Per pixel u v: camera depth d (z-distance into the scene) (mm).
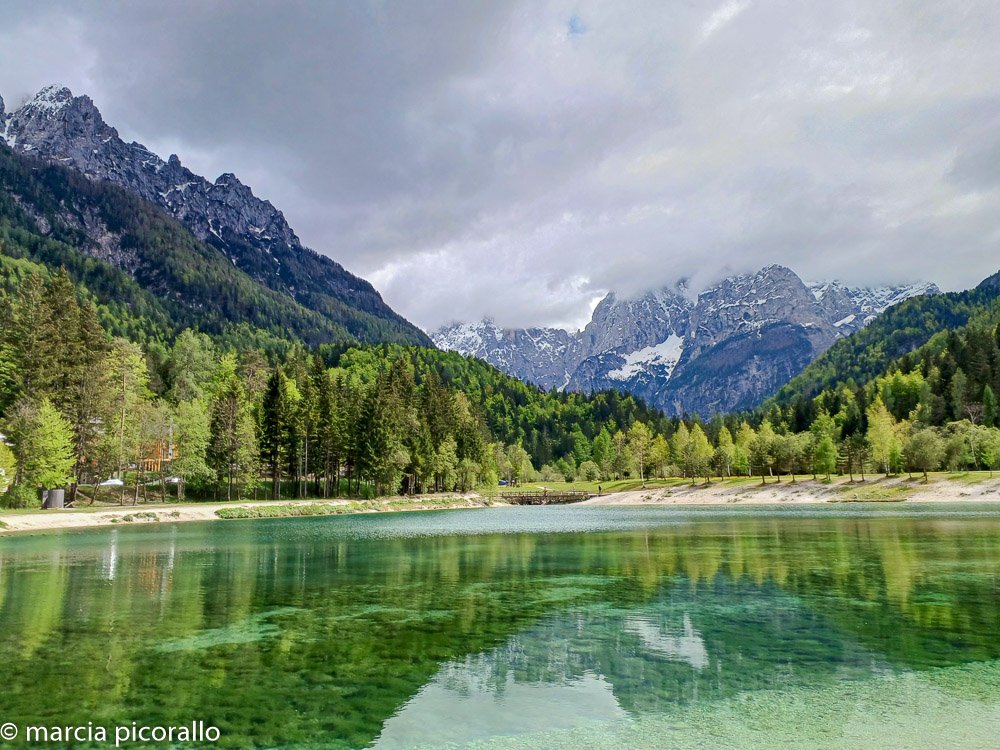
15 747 12805
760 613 24531
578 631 22281
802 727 13695
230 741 13203
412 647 20391
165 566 38688
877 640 20438
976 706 14742
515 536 60969
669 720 14203
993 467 124875
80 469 82438
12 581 32844
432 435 141875
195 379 139500
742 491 137125
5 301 94125
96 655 19422
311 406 116000
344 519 89938
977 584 29719
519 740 13195
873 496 114938
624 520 84875
